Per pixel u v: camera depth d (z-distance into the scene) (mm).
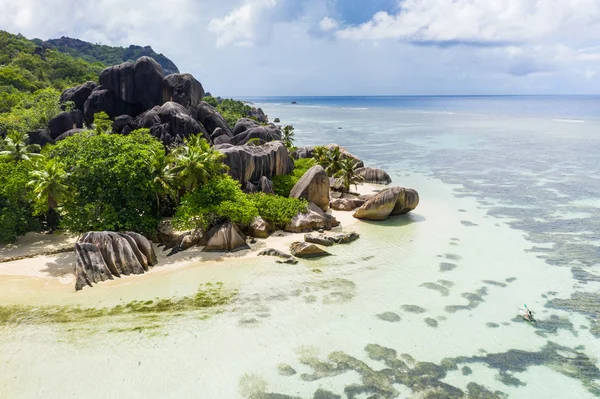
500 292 30969
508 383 21422
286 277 32844
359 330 25797
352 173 55781
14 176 37562
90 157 37219
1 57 145750
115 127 67188
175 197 41312
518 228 45000
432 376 21828
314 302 29062
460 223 46781
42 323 25672
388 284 32000
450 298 29984
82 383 20766
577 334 25734
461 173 73938
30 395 19906
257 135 73125
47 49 177250
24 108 78812
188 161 40062
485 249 39156
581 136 118375
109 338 24375
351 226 45562
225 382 21062
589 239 41531
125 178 36812
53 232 41031
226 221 38812
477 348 24297
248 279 32375
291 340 24672
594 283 32344
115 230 36375
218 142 70500
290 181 53125
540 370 22469
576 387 21172
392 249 39031
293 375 21672
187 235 38750
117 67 76375
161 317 26734
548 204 53938
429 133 136375
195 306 28188
